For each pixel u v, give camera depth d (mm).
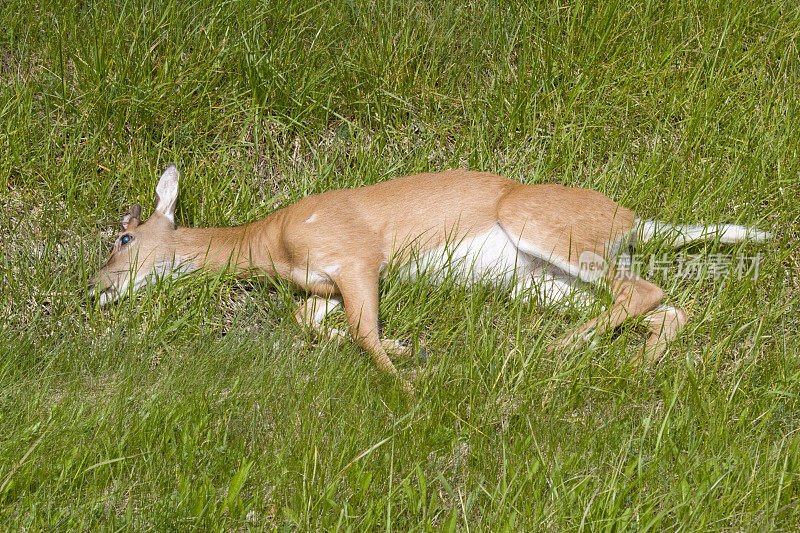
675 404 7441
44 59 11305
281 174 10828
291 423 7289
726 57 11828
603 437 7188
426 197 9227
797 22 12289
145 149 10641
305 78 11273
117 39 11125
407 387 7859
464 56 12016
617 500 6340
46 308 9312
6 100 10570
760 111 11242
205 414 7320
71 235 9930
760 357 8289
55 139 10516
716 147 10797
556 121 11094
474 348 8078
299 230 9016
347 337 8859
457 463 6938
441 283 9195
